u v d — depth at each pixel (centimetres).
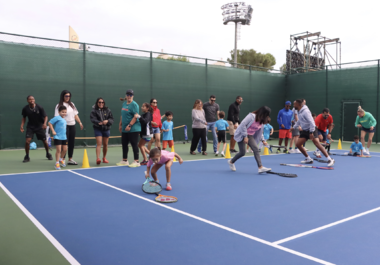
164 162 548
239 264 273
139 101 1412
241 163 873
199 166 812
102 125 811
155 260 280
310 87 1792
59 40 1227
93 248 305
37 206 444
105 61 1327
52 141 1202
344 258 286
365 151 1103
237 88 1720
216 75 1642
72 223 375
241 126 706
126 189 548
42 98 1198
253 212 424
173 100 1505
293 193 533
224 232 349
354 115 1616
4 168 762
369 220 395
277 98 1889
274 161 923
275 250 302
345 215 414
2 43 1125
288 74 1911
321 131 1036
